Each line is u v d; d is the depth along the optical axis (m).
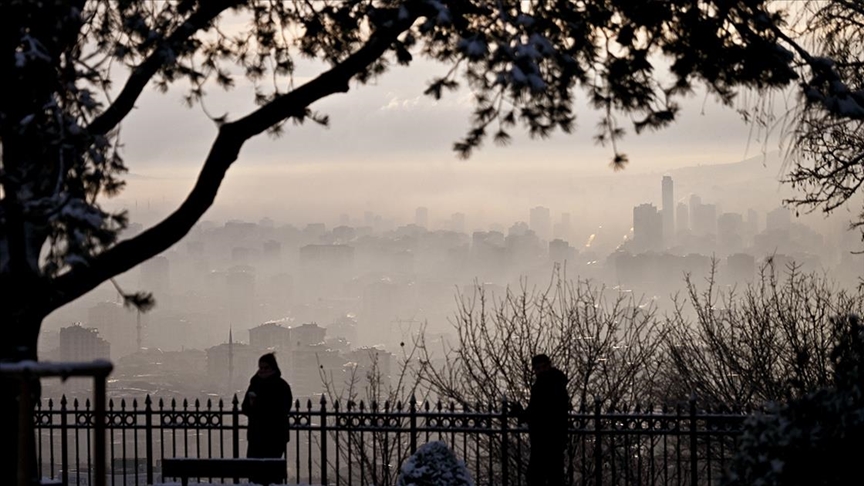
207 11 14.13
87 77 13.54
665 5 13.25
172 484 15.10
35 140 11.56
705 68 13.43
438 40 14.94
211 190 12.88
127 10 13.78
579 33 13.57
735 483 10.73
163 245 12.65
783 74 13.12
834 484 10.33
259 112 13.11
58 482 14.47
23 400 9.59
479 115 13.61
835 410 10.48
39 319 12.33
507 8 12.66
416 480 14.12
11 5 11.48
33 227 11.53
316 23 15.98
